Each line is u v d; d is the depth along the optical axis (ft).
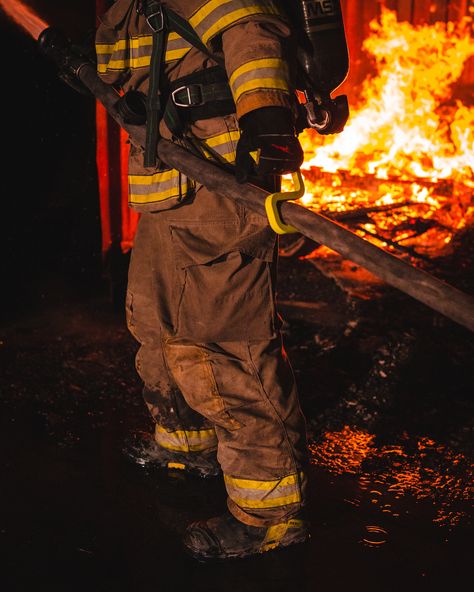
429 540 7.96
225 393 7.50
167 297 7.83
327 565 7.56
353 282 14.78
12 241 14.57
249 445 7.51
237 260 7.25
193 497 8.73
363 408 10.66
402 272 5.32
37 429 10.08
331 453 9.64
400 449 9.74
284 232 6.06
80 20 13.75
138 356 9.03
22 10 9.37
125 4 7.34
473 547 7.86
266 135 6.09
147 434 9.91
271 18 6.27
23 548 7.77
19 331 12.97
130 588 7.25
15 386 11.14
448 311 5.12
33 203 14.78
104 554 7.72
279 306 14.15
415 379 11.43
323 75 6.87
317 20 6.77
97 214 14.76
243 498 7.59
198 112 7.06
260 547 7.65
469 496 8.75
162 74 7.18
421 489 8.89
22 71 14.53
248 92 6.15
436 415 10.52
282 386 7.59
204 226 7.29
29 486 8.85
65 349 12.35
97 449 9.67
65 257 14.85
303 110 7.02
